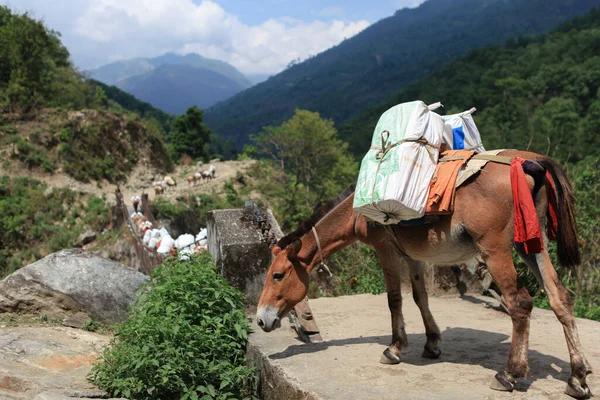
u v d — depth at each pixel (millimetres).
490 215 4078
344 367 4891
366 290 9242
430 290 7719
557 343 5402
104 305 7137
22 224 37719
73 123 47656
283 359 5184
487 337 5695
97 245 33875
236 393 5465
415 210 4191
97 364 5398
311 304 7578
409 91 111000
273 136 56188
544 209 4102
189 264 6555
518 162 4082
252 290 6672
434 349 5074
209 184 49062
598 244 8820
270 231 6852
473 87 95000
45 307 7070
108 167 47188
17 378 5051
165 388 5059
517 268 8180
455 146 5039
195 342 5285
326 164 55750
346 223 5164
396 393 4223
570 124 58188
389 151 4383
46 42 58625
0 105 48125
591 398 3994
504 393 4133
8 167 42594
